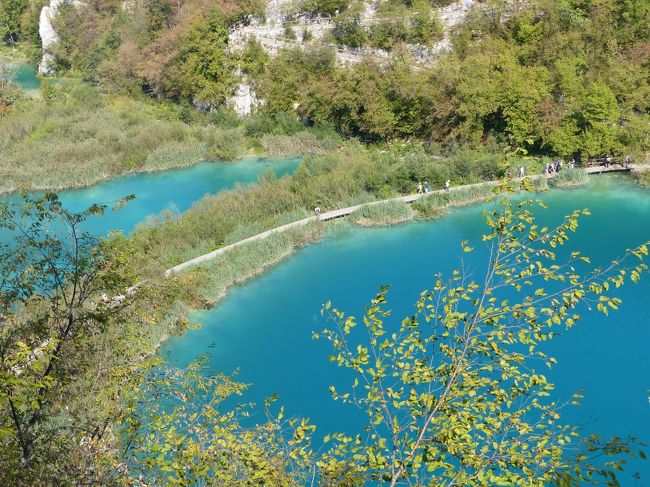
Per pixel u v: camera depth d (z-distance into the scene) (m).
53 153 68.19
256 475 13.59
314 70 75.19
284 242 51.00
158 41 84.00
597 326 39.16
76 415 16.52
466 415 13.48
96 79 91.31
